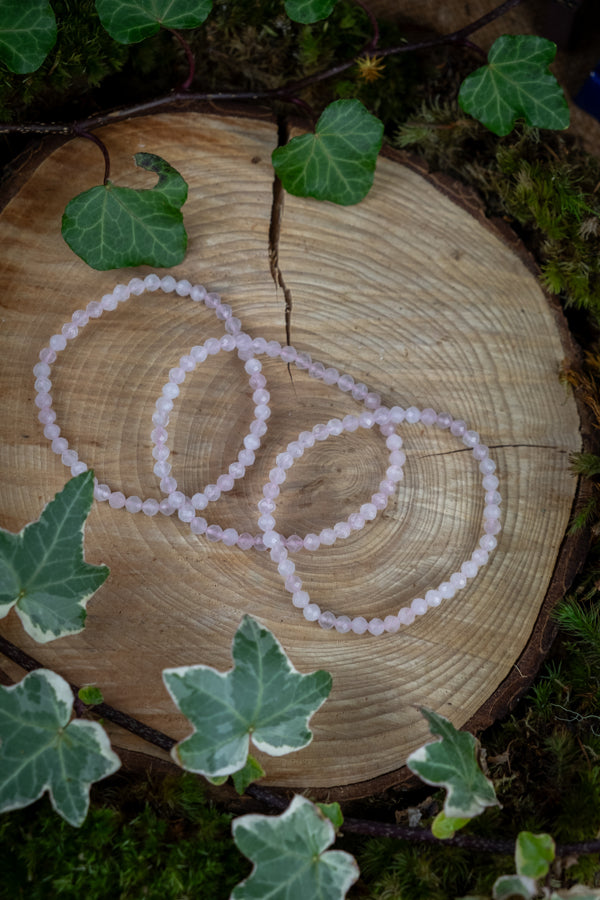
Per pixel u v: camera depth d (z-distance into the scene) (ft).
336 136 1.00
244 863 0.95
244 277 1.03
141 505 0.99
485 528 1.02
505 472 1.04
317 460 1.03
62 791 0.86
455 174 1.11
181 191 0.99
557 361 1.05
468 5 1.14
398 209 1.04
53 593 0.89
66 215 0.97
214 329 1.03
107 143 1.02
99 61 1.04
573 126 1.14
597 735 1.01
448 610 1.02
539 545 1.03
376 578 1.02
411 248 1.04
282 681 0.88
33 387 1.00
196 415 1.02
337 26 1.09
